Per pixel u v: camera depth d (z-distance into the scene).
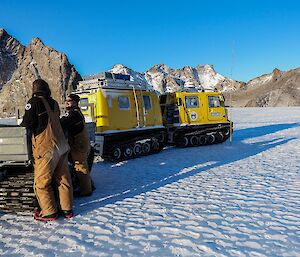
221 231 4.39
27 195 5.11
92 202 5.91
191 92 14.23
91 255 3.81
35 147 4.84
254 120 33.97
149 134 11.99
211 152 12.16
